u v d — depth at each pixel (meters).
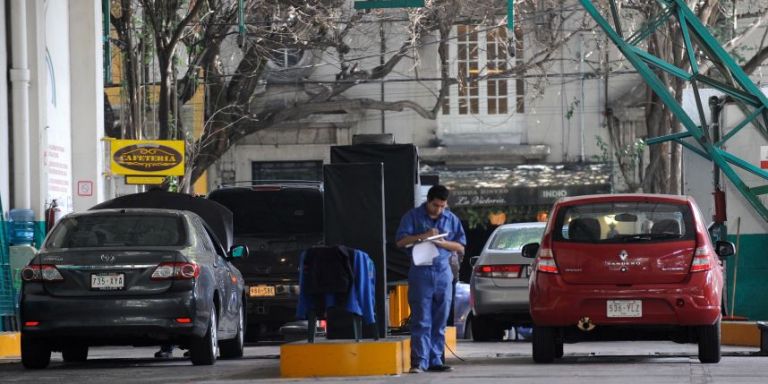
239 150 130.00
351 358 40.81
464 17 118.38
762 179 71.56
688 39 65.69
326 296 41.75
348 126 129.00
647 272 44.03
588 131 126.69
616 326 44.44
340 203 47.62
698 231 44.53
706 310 43.81
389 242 61.38
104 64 93.00
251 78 116.88
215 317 48.75
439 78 120.88
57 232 47.59
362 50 120.94
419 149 126.81
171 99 107.19
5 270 66.06
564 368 43.12
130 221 47.94
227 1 112.31
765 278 72.12
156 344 48.00
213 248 51.31
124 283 45.62
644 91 124.81
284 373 41.03
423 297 41.16
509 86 127.19
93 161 78.00
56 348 47.56
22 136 70.25
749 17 115.12
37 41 71.06
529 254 49.84
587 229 44.78
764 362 45.72
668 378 38.34
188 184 106.00
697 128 66.56
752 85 65.25
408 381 38.19
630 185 123.06
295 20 111.12
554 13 121.19
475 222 122.38
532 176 122.44
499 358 49.56
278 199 67.44
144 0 97.44
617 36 66.25
